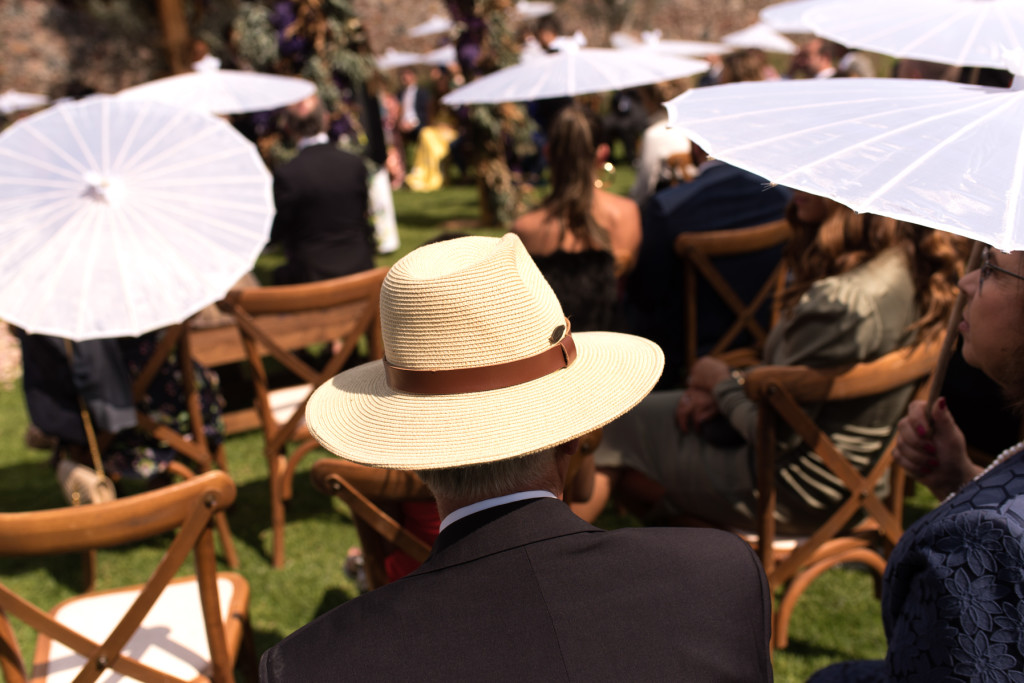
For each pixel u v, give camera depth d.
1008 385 1.16
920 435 1.51
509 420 0.97
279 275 4.81
